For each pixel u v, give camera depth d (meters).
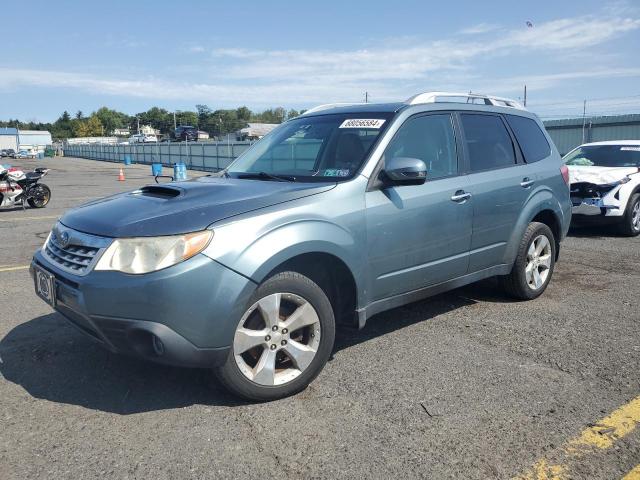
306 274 3.59
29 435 3.00
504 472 2.66
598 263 7.12
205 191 3.60
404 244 3.97
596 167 9.71
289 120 5.06
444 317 4.93
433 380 3.64
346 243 3.56
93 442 2.93
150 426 3.09
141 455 2.81
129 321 2.96
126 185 23.17
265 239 3.17
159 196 3.63
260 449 2.85
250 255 3.11
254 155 4.74
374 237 3.76
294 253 3.27
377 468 2.69
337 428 3.05
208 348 3.04
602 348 4.19
